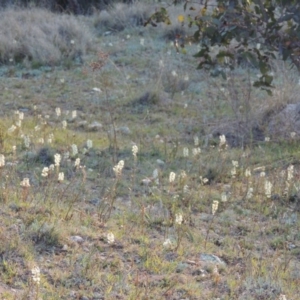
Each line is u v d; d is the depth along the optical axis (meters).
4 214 9.45
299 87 16.33
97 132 15.27
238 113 15.77
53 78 19.81
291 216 10.86
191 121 16.33
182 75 19.47
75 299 7.67
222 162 12.95
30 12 24.98
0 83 19.31
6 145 13.20
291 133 14.45
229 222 10.50
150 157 13.53
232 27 11.20
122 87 18.97
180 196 11.27
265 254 9.48
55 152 12.95
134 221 10.12
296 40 11.06
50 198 10.48
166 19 13.08
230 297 8.04
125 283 8.04
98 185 11.67
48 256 8.55
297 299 8.11
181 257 8.97
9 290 7.65
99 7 28.48
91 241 9.09
